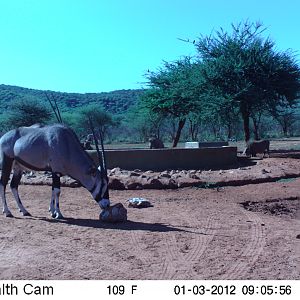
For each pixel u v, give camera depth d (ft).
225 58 112.68
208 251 32.53
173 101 124.26
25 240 34.47
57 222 40.73
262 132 272.31
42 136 42.04
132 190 60.54
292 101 116.37
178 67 133.59
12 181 43.80
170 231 37.96
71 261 29.68
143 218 43.27
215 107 108.88
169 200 53.93
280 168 77.71
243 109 112.78
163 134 263.70
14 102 222.07
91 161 41.98
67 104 418.51
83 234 36.55
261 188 62.49
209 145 112.06
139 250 32.45
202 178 66.39
